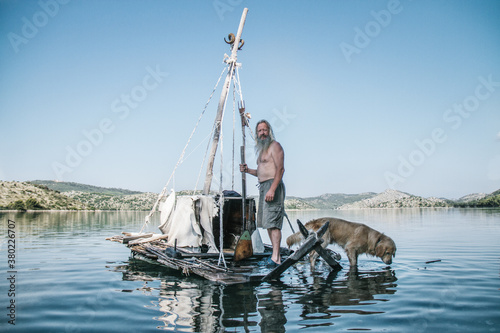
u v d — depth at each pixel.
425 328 2.93
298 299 3.94
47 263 6.83
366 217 26.81
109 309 3.62
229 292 4.33
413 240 9.95
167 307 3.68
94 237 12.20
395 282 4.76
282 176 5.53
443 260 6.53
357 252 6.34
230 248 7.88
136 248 7.53
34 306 3.77
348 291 4.29
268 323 3.12
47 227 17.12
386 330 2.90
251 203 7.20
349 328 2.96
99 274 5.71
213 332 2.90
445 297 3.92
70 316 3.40
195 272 5.37
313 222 6.79
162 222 8.36
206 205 7.35
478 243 9.02
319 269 6.00
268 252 7.24
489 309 3.45
